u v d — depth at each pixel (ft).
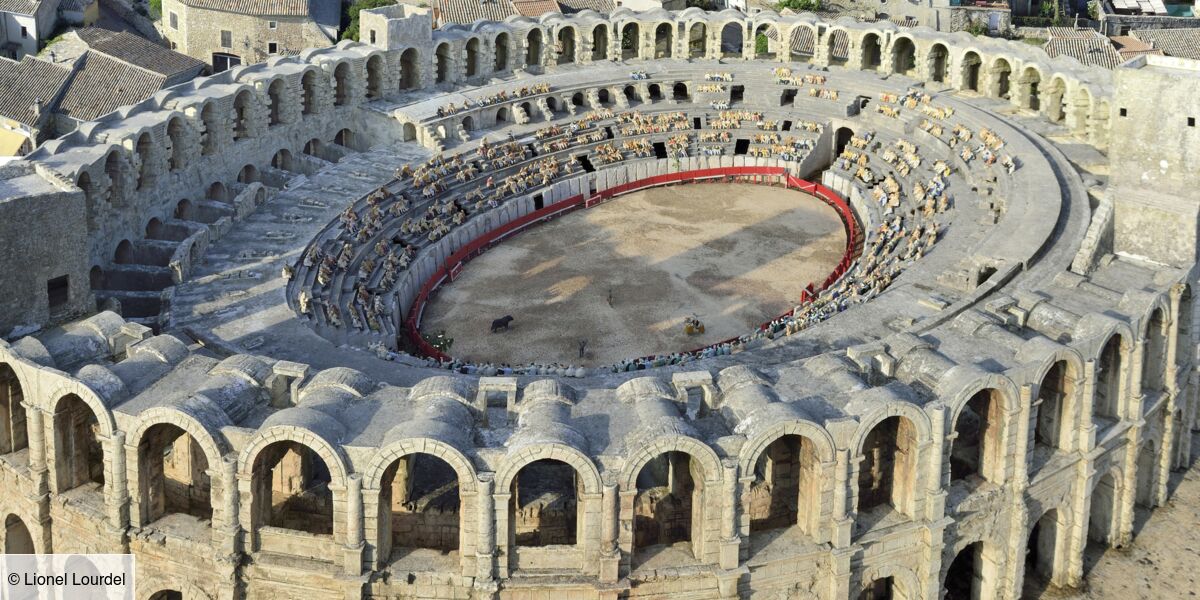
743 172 409.49
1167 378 242.37
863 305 263.08
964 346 218.79
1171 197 258.78
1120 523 238.07
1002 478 211.00
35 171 266.77
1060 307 232.53
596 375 249.75
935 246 299.58
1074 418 219.61
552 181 380.78
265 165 363.56
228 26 545.03
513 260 349.61
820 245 360.89
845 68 436.35
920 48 420.36
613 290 330.75
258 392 202.59
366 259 312.91
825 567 198.29
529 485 208.85
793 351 243.81
